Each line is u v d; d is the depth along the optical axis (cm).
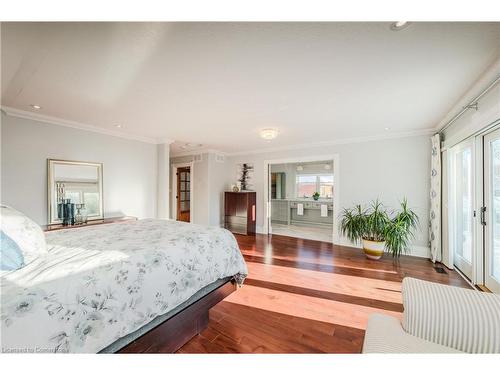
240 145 497
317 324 181
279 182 749
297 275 283
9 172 266
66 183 312
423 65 164
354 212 417
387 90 207
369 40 136
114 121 311
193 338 163
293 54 151
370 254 347
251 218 538
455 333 98
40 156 290
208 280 166
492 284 221
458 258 296
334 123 318
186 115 283
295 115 282
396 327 112
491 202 225
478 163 238
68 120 306
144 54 151
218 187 575
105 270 110
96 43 139
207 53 150
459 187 297
